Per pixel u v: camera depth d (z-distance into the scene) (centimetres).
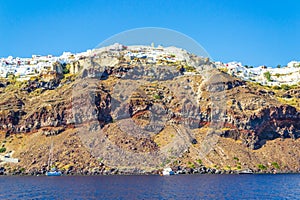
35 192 15988
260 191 16712
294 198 15000
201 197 14775
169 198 14425
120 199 14162
